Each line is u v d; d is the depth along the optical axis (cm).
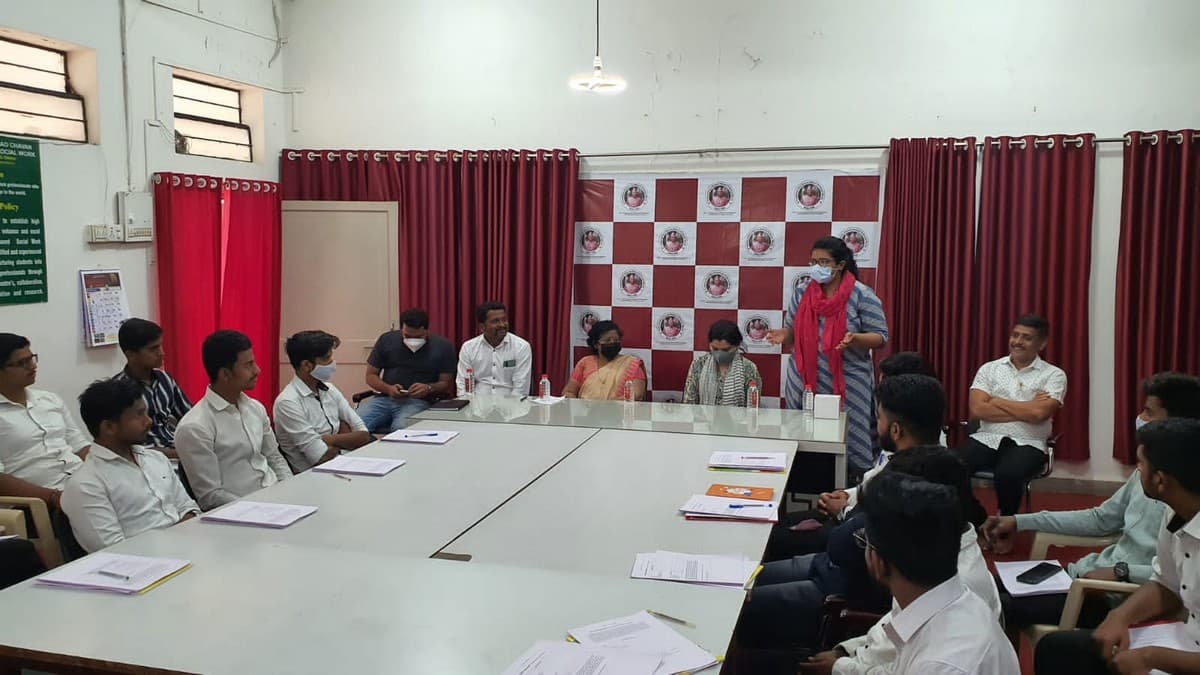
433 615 170
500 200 536
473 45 545
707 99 517
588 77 532
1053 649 211
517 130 544
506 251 536
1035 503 458
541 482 285
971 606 148
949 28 481
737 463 304
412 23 550
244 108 546
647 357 541
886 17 489
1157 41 456
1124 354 461
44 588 183
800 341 420
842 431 362
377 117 559
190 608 173
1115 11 460
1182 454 189
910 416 230
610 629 164
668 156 526
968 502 183
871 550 155
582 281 545
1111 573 243
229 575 191
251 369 315
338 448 373
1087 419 473
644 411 410
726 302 527
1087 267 465
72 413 414
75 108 424
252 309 526
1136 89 461
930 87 486
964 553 181
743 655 231
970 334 479
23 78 403
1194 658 184
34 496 308
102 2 425
